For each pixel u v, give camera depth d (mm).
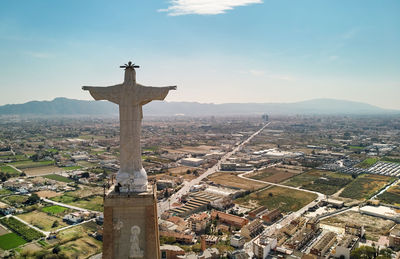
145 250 37156
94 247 162375
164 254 137375
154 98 38781
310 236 174625
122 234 37062
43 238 173625
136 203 37000
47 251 153375
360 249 149000
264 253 151625
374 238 175500
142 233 37188
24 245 165000
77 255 152625
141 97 38594
